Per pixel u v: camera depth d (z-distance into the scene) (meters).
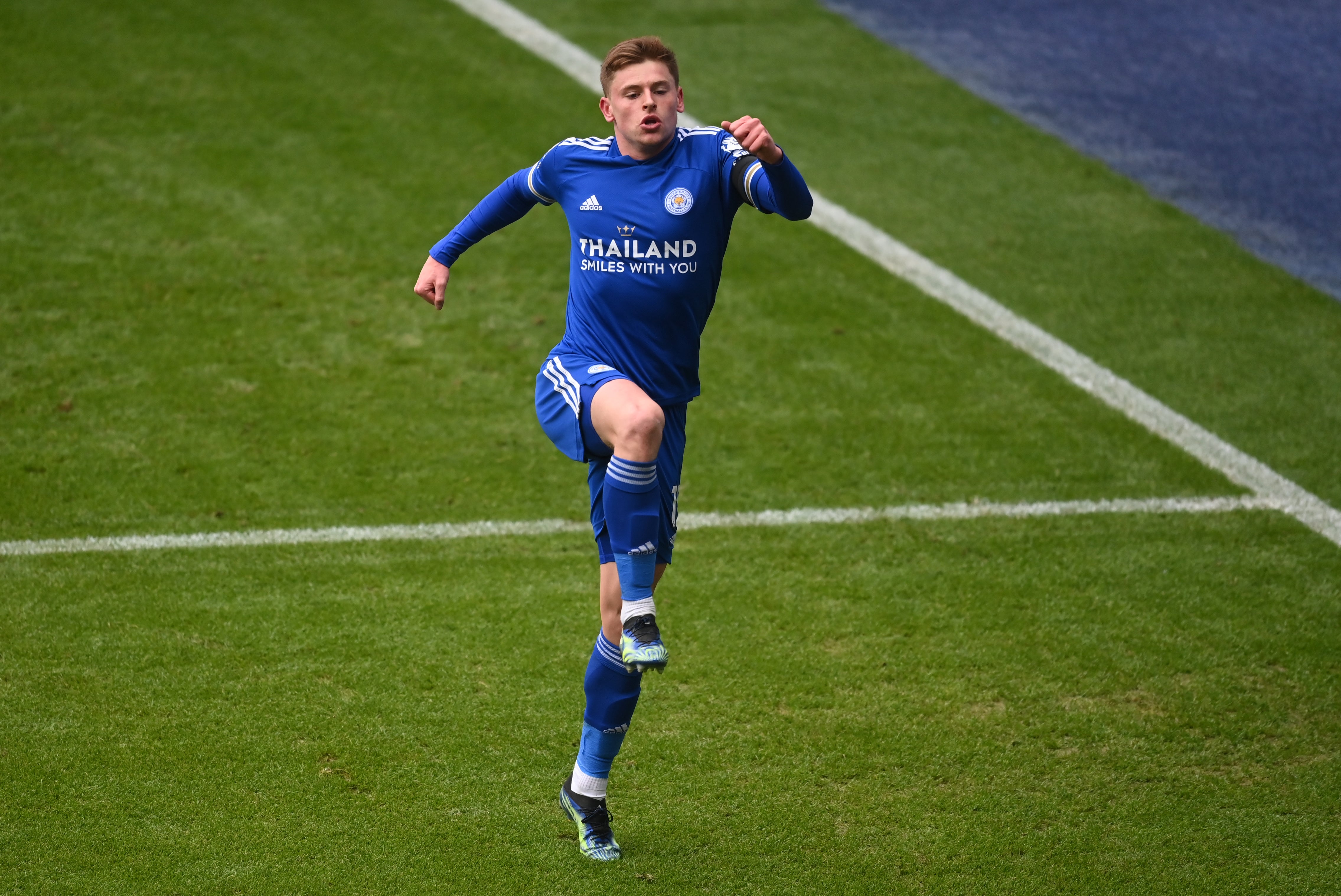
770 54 37.31
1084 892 13.05
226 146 29.78
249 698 15.23
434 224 27.64
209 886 12.48
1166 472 21.39
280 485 19.77
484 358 23.59
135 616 16.64
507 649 16.42
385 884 12.66
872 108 34.62
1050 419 22.75
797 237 28.39
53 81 31.50
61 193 27.36
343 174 29.17
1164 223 30.09
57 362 22.36
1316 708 16.03
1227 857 13.59
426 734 14.82
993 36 39.91
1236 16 42.28
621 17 38.91
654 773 14.45
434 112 32.09
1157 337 25.59
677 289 12.62
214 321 23.95
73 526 18.47
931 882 13.10
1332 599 18.33
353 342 23.75
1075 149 33.41
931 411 22.81
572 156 12.82
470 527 19.08
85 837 12.98
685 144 12.56
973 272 27.52
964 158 32.47
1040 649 16.97
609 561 12.72
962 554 19.02
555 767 14.44
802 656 16.59
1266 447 22.20
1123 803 14.32
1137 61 38.78
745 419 22.25
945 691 16.06
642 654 11.60
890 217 29.45
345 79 33.28
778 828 13.73
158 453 20.30
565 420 12.60
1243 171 32.81
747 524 19.48
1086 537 19.58
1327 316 26.70
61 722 14.62
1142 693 16.20
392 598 17.34
